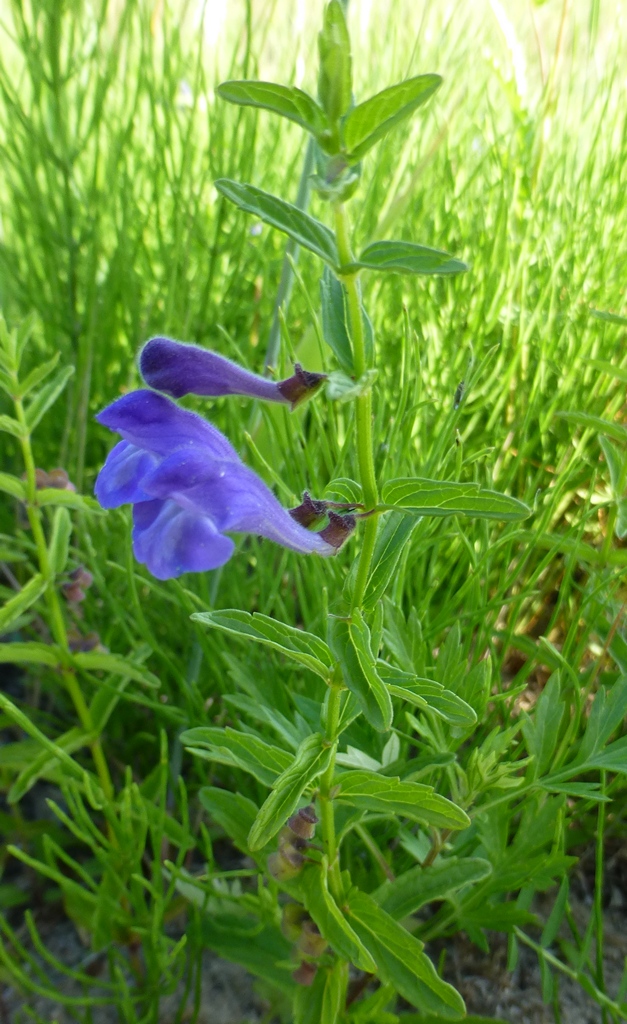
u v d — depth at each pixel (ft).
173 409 0.25
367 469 0.23
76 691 0.36
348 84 0.19
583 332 0.51
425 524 0.38
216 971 0.38
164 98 0.51
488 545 0.40
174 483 0.22
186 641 0.44
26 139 0.50
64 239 0.50
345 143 0.20
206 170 0.53
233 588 0.43
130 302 0.52
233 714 0.38
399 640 0.34
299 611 0.49
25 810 0.44
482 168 0.61
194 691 0.39
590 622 0.39
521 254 0.48
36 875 0.40
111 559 0.48
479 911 0.34
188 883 0.36
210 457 0.23
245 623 0.25
